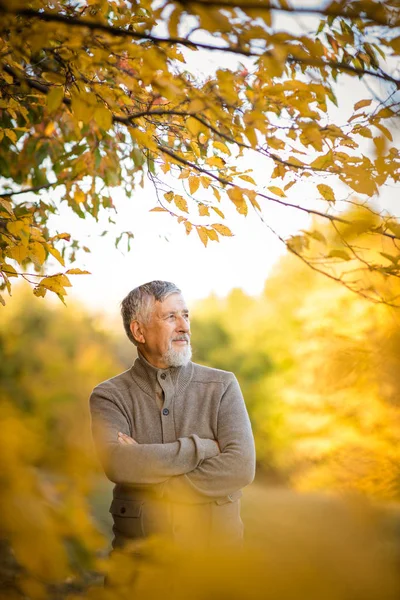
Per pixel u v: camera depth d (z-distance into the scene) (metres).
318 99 1.84
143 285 2.60
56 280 2.27
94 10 2.16
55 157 3.68
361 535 0.70
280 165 2.01
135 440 2.48
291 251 1.86
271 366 19.42
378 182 1.79
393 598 0.67
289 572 0.69
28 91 2.58
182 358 2.51
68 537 0.80
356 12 1.21
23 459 0.69
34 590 0.76
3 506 0.69
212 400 2.52
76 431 0.73
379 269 1.58
